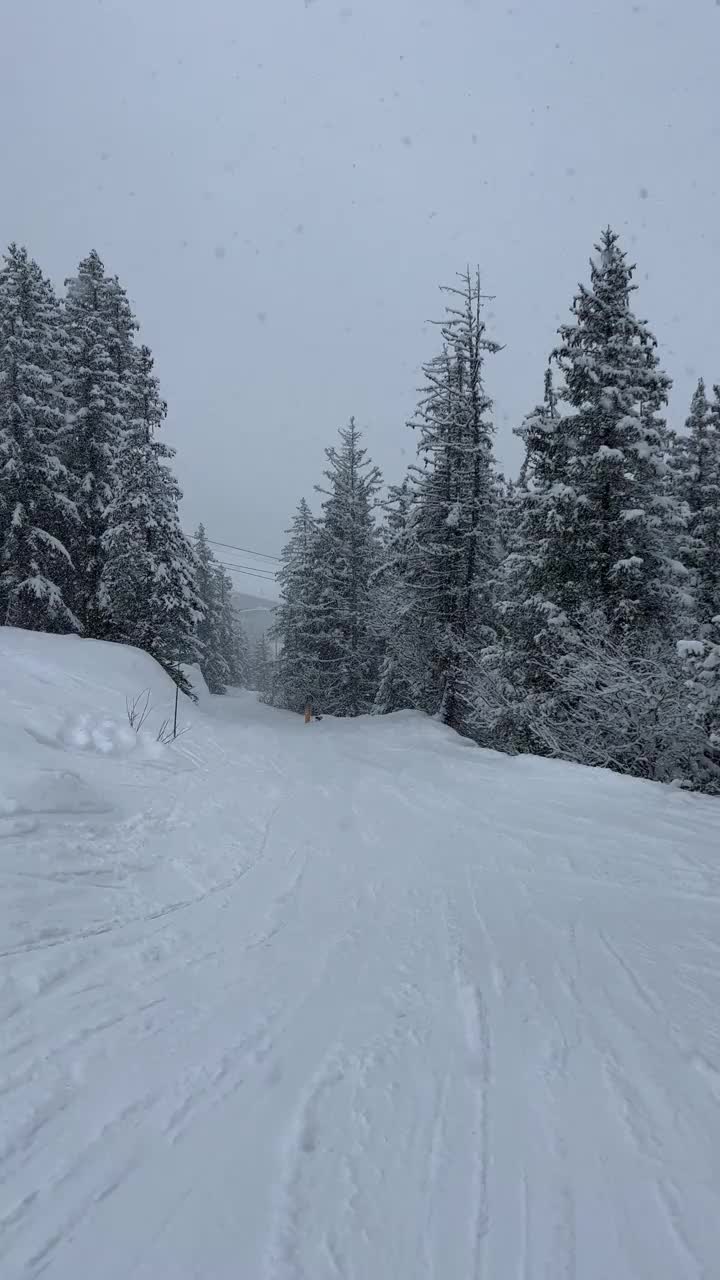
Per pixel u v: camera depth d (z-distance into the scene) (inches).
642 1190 83.8
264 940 173.9
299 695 1523.1
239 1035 121.0
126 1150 86.7
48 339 970.1
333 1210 77.7
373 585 1380.4
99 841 239.1
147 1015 126.9
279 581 1690.5
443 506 938.7
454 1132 94.3
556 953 174.4
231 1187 80.7
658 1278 69.8
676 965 169.2
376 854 283.0
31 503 911.7
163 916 185.0
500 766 563.8
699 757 623.5
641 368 669.3
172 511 984.9
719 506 828.0
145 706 645.3
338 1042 120.0
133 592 936.9
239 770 467.5
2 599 968.9
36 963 142.9
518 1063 115.4
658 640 657.0
